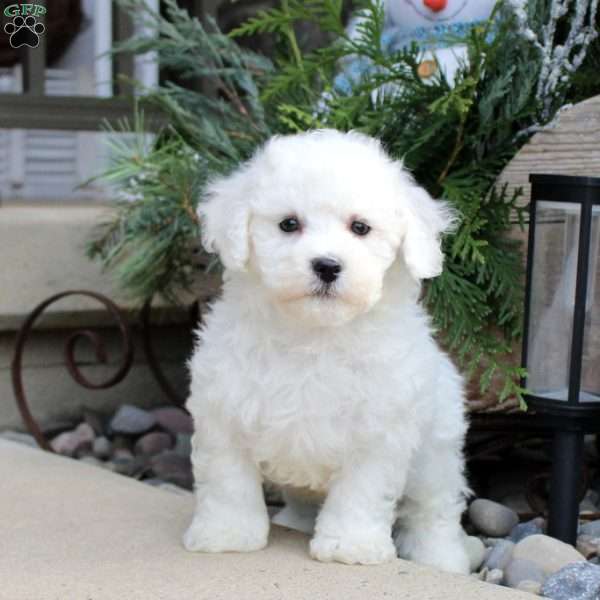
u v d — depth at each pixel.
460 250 1.15
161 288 1.36
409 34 1.32
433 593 0.94
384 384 0.98
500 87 1.15
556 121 1.14
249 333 0.99
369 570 0.98
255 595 0.93
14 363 1.39
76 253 1.45
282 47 1.41
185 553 1.00
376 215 0.97
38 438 1.38
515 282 1.14
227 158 1.28
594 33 1.19
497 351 1.13
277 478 1.02
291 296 0.95
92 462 1.37
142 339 1.51
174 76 1.79
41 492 1.14
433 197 1.21
